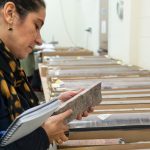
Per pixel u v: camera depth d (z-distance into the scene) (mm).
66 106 967
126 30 2986
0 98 901
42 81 2217
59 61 3047
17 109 939
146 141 1129
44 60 3295
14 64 1035
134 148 1035
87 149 1027
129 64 2875
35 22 993
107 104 1417
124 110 1343
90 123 1146
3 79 932
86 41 5430
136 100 1499
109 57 3473
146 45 2611
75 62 2951
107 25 3922
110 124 1148
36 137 848
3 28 975
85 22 5500
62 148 1037
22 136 811
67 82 1928
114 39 3537
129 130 1146
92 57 3449
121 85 1835
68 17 6664
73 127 1121
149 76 2195
